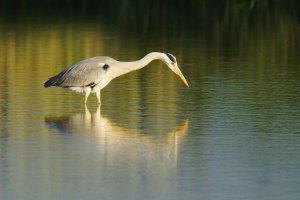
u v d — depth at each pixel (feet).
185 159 45.01
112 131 51.37
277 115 55.83
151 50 90.99
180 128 52.19
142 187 40.09
